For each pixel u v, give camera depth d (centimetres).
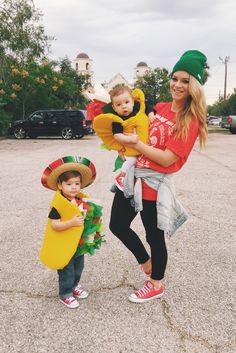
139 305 292
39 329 261
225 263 371
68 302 288
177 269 357
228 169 956
